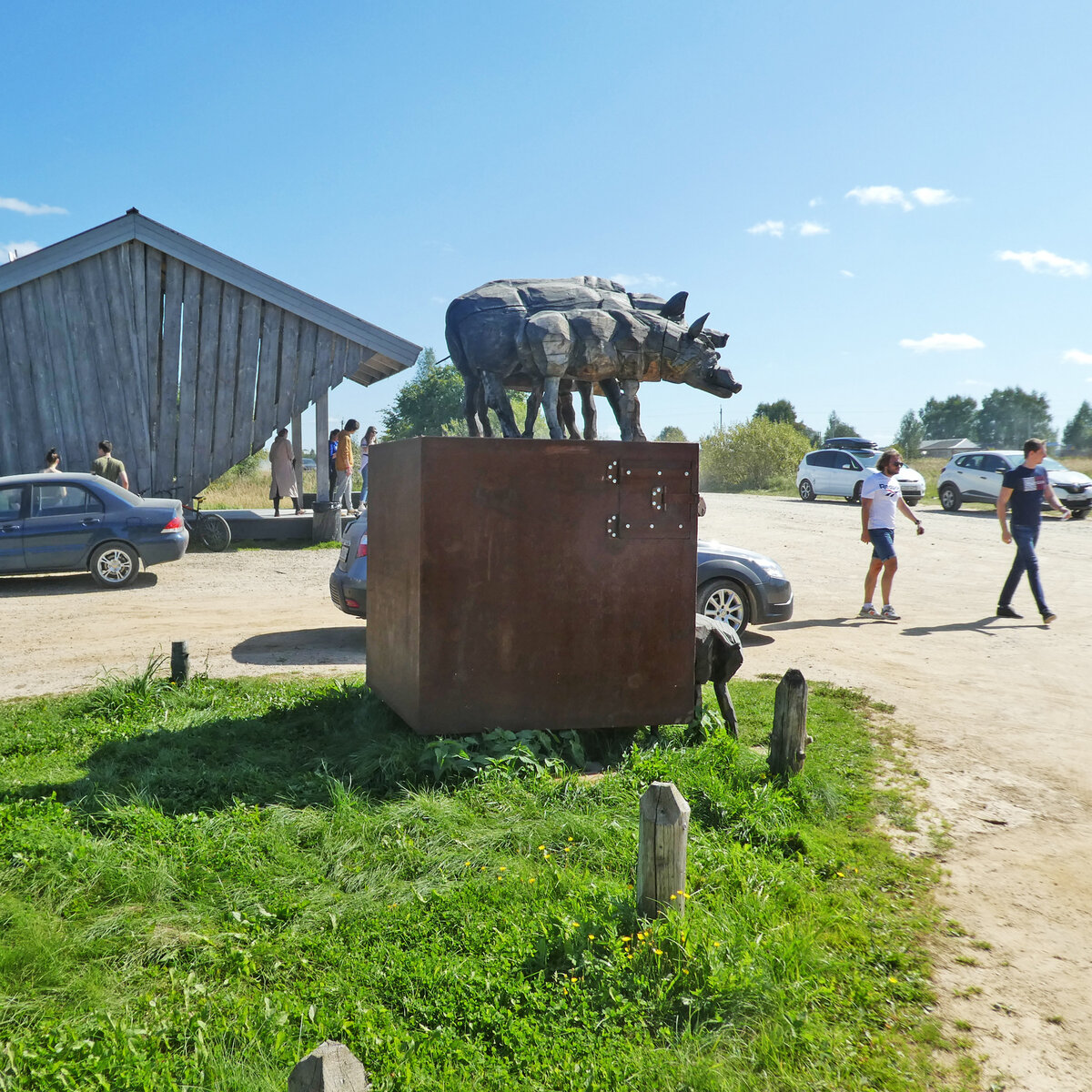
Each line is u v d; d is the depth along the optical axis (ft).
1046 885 13.01
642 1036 9.11
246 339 53.78
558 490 16.61
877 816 15.39
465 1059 8.65
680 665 17.62
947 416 387.14
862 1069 8.92
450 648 16.25
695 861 12.59
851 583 42.52
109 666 25.02
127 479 52.26
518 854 13.08
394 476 17.78
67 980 9.73
